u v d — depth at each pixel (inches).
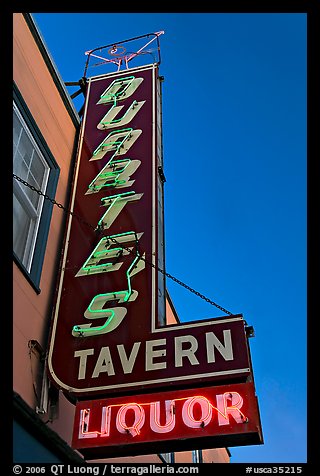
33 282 277.9
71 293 294.4
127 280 293.6
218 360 243.1
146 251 307.4
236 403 224.1
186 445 229.6
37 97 349.1
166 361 248.7
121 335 266.4
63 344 268.7
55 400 260.8
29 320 265.7
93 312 281.3
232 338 249.3
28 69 340.8
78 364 257.9
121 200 340.5
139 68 449.4
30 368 254.1
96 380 249.4
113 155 372.5
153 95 415.2
